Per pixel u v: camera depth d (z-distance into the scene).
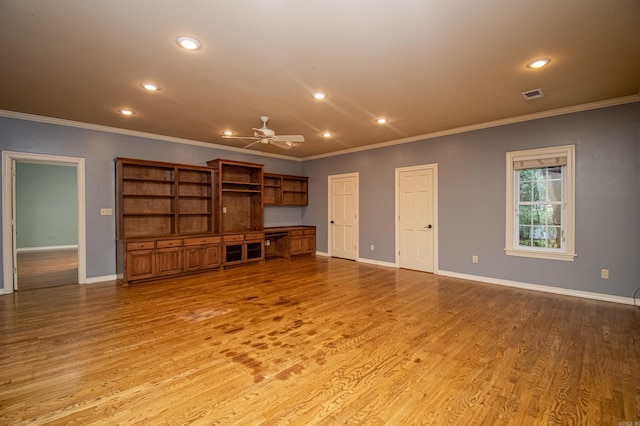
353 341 2.84
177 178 5.59
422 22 2.24
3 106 4.07
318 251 7.89
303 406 1.92
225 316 3.47
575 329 3.09
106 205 5.14
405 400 1.98
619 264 3.92
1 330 3.07
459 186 5.31
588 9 2.10
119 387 2.12
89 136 4.96
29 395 2.02
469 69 3.01
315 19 2.20
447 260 5.49
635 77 3.22
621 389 2.08
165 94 3.64
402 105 4.05
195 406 1.92
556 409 1.88
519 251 4.68
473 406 1.92
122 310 3.66
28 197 8.77
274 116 4.51
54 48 2.60
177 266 5.32
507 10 2.11
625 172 3.85
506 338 2.89
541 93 3.63
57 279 5.20
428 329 3.11
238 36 2.42
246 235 6.38
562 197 4.37
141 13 2.12
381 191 6.48
